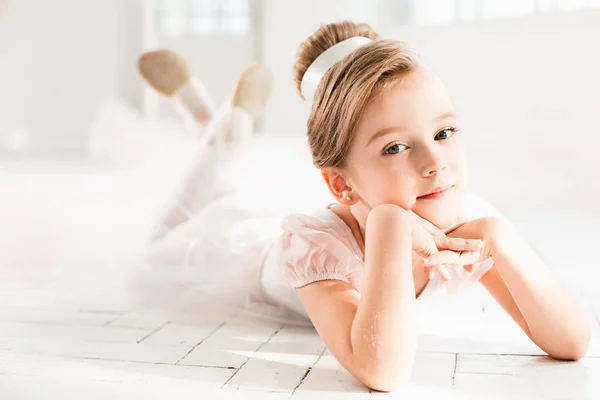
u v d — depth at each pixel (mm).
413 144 1064
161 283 1702
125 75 6367
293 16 5660
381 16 5539
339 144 1106
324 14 5590
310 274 1151
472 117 4734
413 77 1073
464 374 1097
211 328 1429
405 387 1041
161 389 1039
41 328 1413
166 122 5508
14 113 6387
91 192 3537
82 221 2797
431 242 1063
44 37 6375
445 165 1066
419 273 1264
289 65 5672
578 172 3760
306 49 1311
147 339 1336
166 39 6656
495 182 3645
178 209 1897
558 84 4488
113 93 6352
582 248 2203
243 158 2020
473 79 4836
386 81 1066
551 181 3582
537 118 4504
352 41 1251
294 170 2830
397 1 5484
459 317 1460
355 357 1022
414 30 5145
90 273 1928
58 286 1802
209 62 6602
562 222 2746
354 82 1074
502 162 4020
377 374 1006
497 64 4742
